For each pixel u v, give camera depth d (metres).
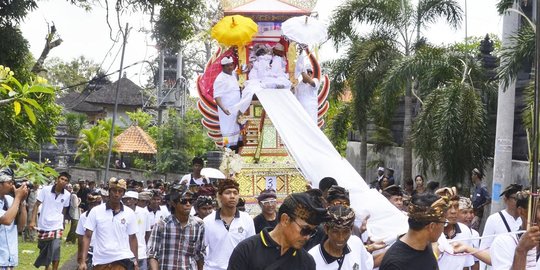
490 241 8.80
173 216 9.38
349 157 29.97
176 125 36.47
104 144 45.03
